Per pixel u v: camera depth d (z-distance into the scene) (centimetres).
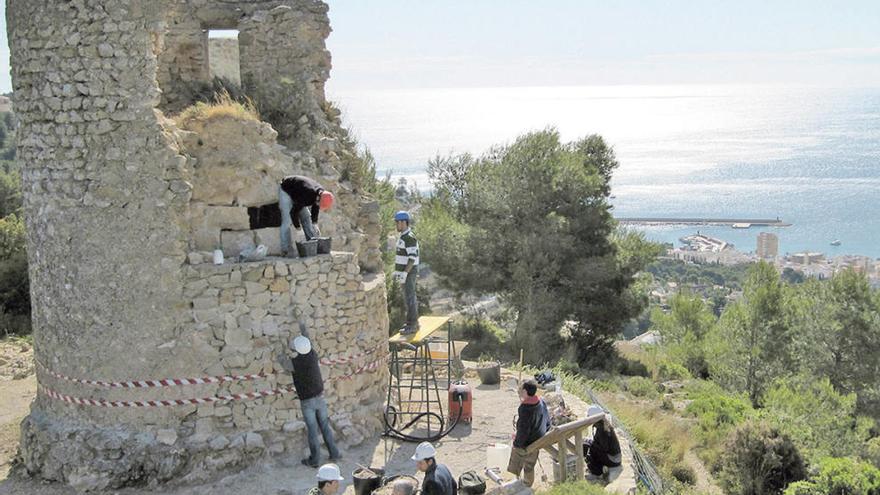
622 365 3209
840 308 3111
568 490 1030
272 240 1272
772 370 3014
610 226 3212
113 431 1148
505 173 3095
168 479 1112
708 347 3291
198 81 1611
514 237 3027
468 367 1802
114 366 1148
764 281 3259
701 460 1998
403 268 1320
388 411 1309
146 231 1130
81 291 1155
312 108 1518
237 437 1157
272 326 1177
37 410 1255
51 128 1155
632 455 1295
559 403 1425
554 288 3112
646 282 3428
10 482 1171
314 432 1158
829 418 2416
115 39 1117
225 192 1223
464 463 1209
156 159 1125
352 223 1498
